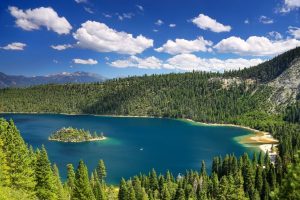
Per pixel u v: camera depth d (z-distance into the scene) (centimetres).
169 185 13212
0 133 7175
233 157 15112
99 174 15712
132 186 12325
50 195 7581
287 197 2512
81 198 8550
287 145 19250
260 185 12825
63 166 19862
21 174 6806
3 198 5419
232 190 10406
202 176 14038
